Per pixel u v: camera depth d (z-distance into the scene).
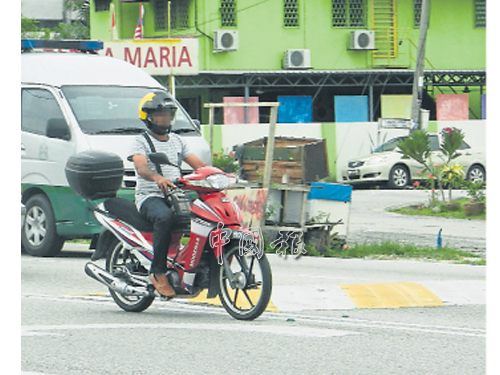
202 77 68.50
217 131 58.84
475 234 31.56
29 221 24.66
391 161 53.03
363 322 14.41
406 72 70.62
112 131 23.91
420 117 57.66
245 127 59.06
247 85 68.50
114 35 59.81
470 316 15.21
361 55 72.25
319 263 23.48
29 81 25.39
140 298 15.13
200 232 14.02
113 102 24.86
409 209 40.31
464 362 11.29
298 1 70.69
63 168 23.64
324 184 26.00
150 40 39.75
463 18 74.31
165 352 11.71
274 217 25.39
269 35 70.31
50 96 24.66
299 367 10.88
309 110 71.38
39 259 23.61
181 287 14.42
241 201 25.00
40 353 11.62
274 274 20.72
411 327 13.95
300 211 25.39
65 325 13.77
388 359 11.41
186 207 14.36
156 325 13.79
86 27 102.19
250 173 27.23
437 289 17.78
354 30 71.75
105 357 11.40
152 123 14.54
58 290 17.80
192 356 11.48
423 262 23.97
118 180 15.56
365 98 71.81
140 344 12.24
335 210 26.22
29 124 24.88
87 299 16.62
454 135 40.69
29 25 87.19
